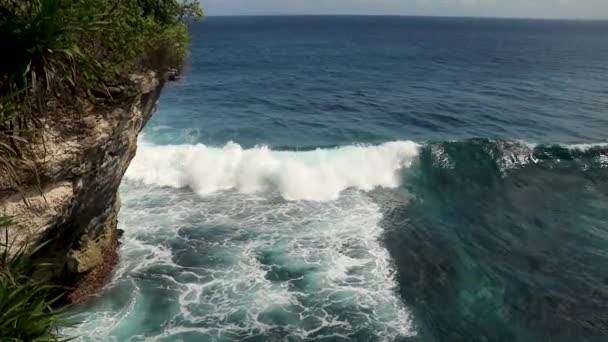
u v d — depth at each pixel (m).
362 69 51.56
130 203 15.34
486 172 18.97
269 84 39.59
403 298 11.16
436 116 29.00
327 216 15.03
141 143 21.66
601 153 20.58
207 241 13.17
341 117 28.28
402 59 63.28
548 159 20.19
